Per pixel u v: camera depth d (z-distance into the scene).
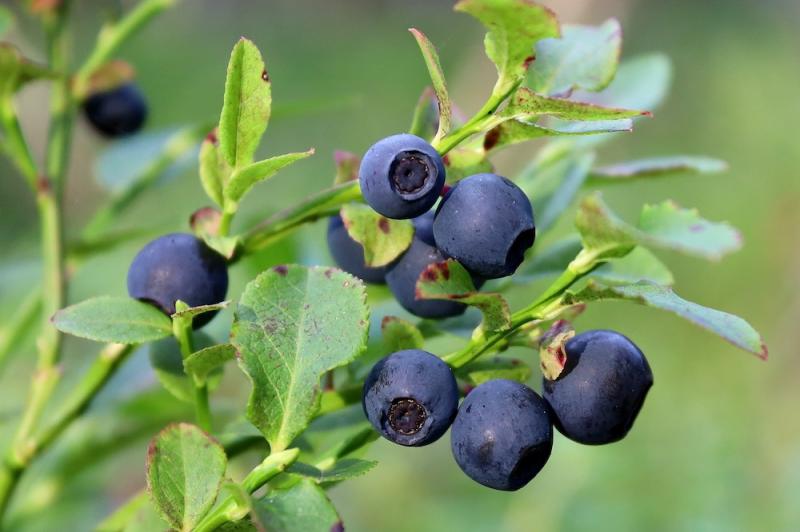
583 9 0.63
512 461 0.18
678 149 0.68
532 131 0.19
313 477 0.18
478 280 0.19
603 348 0.19
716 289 0.59
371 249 0.19
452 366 0.19
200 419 0.20
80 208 0.61
